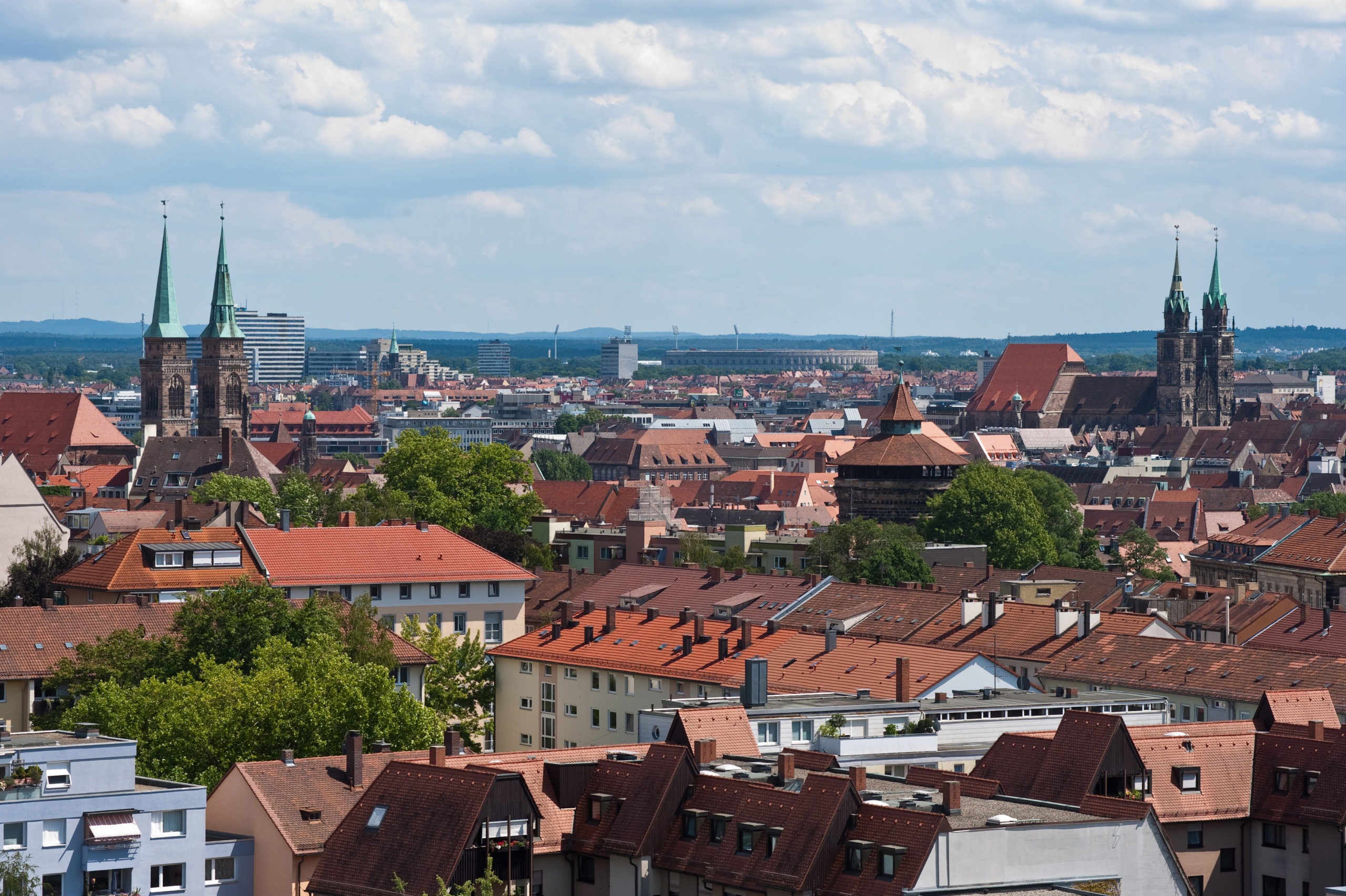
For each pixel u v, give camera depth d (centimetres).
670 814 14112
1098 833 13062
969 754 17112
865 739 16800
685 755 14262
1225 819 15388
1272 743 15750
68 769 14850
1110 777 14775
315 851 14850
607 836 14238
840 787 13162
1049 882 12744
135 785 15262
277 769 15538
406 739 18312
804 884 12900
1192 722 18788
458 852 13638
